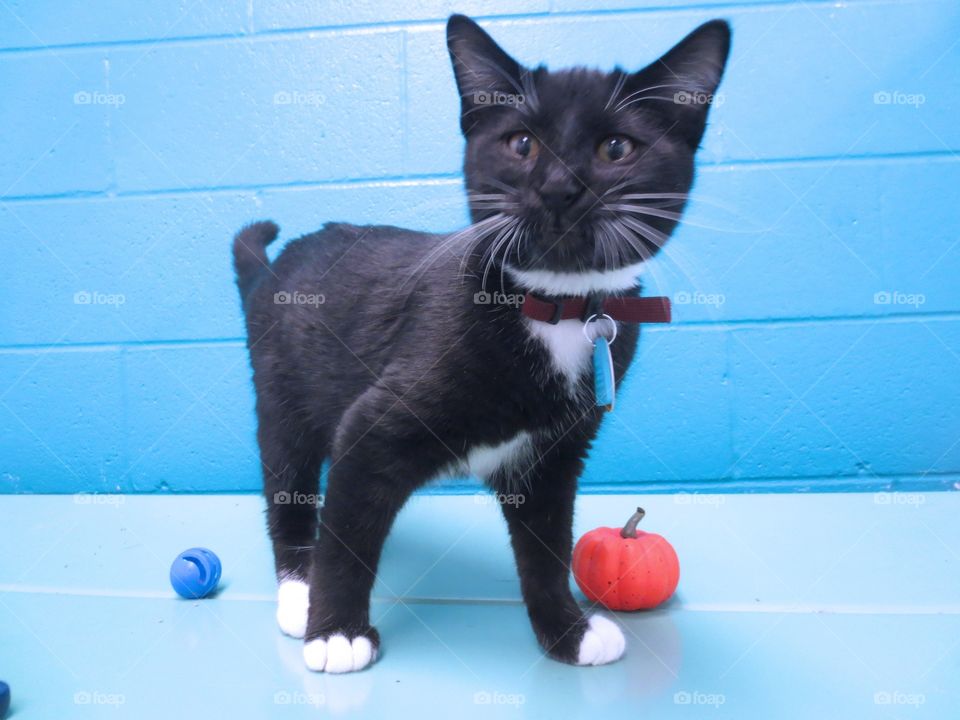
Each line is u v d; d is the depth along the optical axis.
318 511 0.81
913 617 0.70
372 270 0.74
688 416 1.14
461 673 0.61
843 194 1.11
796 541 0.89
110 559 0.85
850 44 1.09
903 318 1.12
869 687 0.59
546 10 1.10
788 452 1.14
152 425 1.16
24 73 1.13
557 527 0.68
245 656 0.63
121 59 1.13
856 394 1.13
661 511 1.00
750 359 1.13
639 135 0.62
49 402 1.16
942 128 1.10
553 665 0.62
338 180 1.13
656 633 0.68
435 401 0.61
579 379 0.65
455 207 1.11
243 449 1.16
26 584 0.78
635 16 1.09
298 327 0.78
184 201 1.14
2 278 1.15
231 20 1.12
